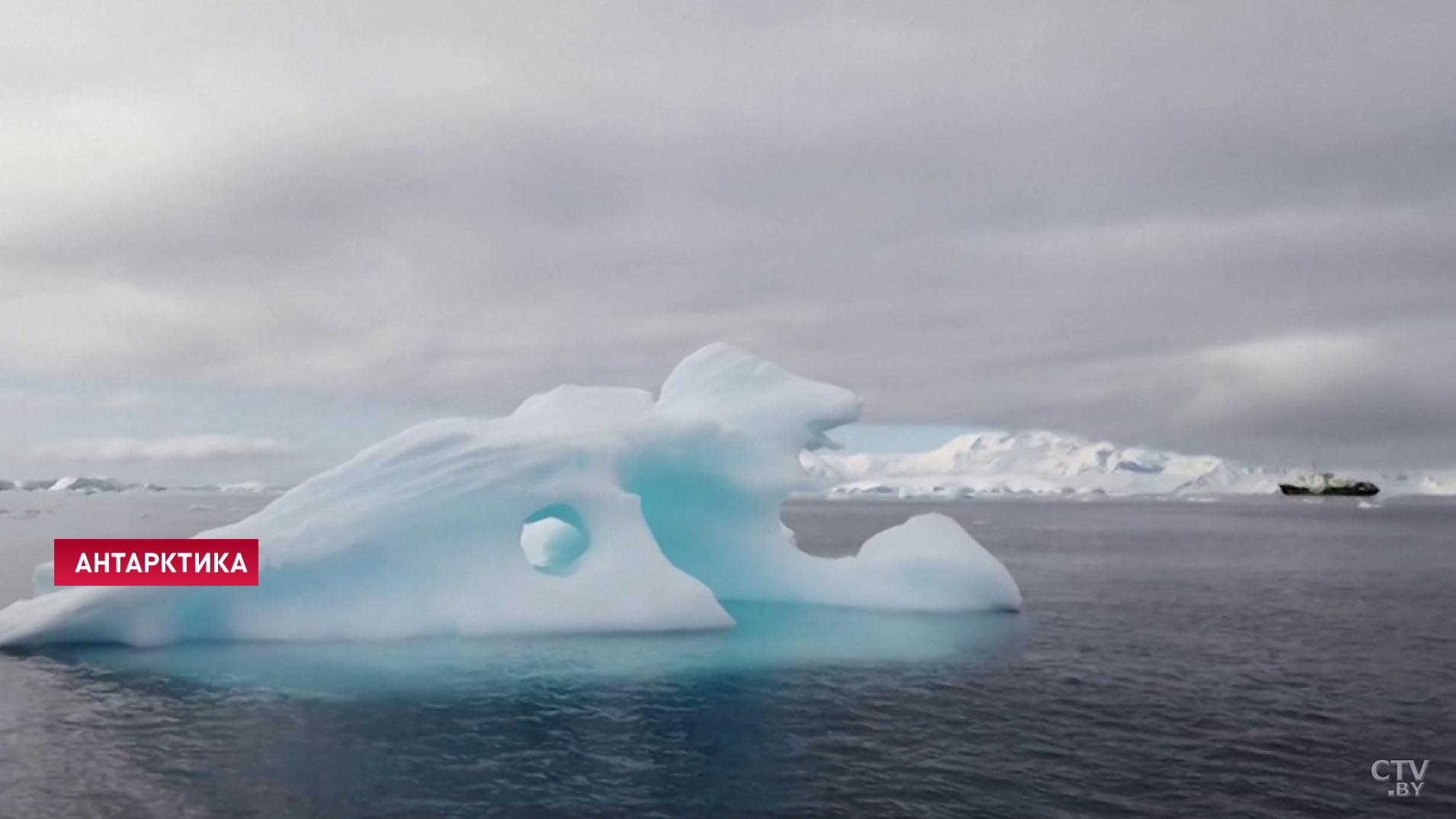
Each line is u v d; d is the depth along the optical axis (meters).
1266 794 12.12
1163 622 26.97
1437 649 22.67
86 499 192.00
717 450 25.70
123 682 16.91
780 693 16.72
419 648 19.69
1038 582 40.25
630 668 18.28
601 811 11.24
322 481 21.88
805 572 26.70
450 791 11.83
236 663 18.33
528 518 23.22
